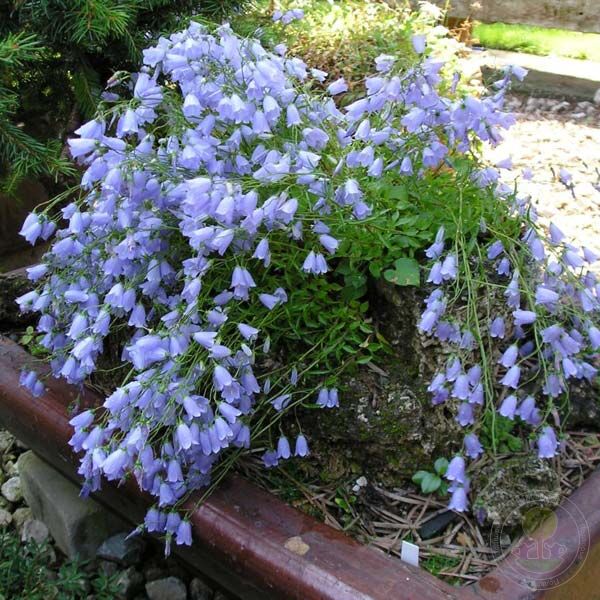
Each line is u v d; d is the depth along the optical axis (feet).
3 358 2.75
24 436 2.69
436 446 2.29
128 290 2.23
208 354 2.13
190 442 1.99
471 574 2.08
